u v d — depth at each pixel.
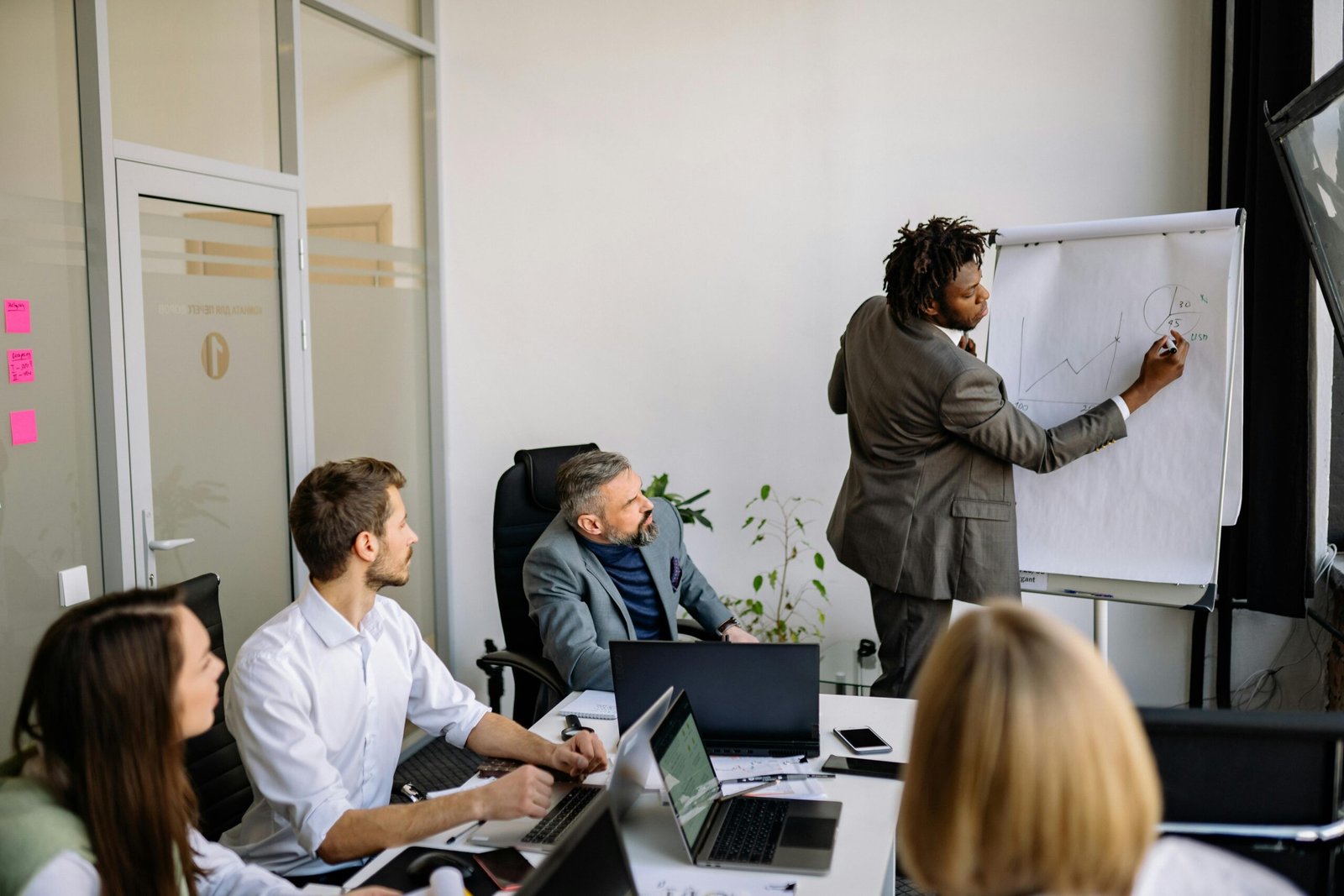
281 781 1.92
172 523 3.14
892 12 3.88
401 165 4.30
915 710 0.91
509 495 3.30
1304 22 2.99
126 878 1.42
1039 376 3.09
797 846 1.78
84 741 1.40
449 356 4.53
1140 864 0.84
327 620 2.07
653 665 2.21
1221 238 2.90
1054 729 0.82
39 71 2.70
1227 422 2.86
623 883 1.42
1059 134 3.75
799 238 4.07
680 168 4.18
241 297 3.42
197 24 3.23
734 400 4.21
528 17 4.29
